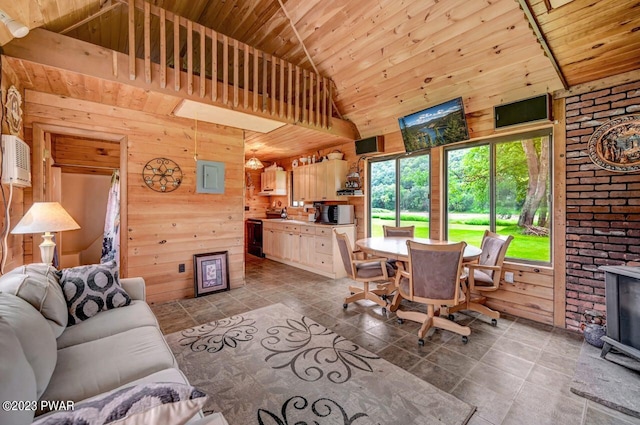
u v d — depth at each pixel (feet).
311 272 16.87
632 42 7.43
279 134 14.73
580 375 6.64
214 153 12.92
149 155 11.28
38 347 4.02
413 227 13.19
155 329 6.12
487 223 11.55
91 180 17.03
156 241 11.55
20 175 7.24
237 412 5.48
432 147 12.73
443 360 7.37
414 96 11.91
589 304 8.82
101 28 10.43
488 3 8.01
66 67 7.41
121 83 8.22
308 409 5.56
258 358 7.38
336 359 7.36
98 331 5.87
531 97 9.59
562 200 9.31
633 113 8.00
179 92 9.10
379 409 5.57
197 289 12.29
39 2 6.33
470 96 10.83
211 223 12.94
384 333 8.89
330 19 10.30
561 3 7.09
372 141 14.69
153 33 11.59
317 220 17.95
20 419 2.87
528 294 10.07
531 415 5.47
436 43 9.60
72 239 16.71
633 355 6.60
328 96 13.47
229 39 9.98
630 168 8.05
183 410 2.73
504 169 11.09
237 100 10.26
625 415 5.47
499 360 7.38
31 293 5.34
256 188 24.54
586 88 8.79
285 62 11.59
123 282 7.77
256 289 13.51
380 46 10.53
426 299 8.52
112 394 3.06
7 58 6.85
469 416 5.41
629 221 8.11
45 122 9.18
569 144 9.16
